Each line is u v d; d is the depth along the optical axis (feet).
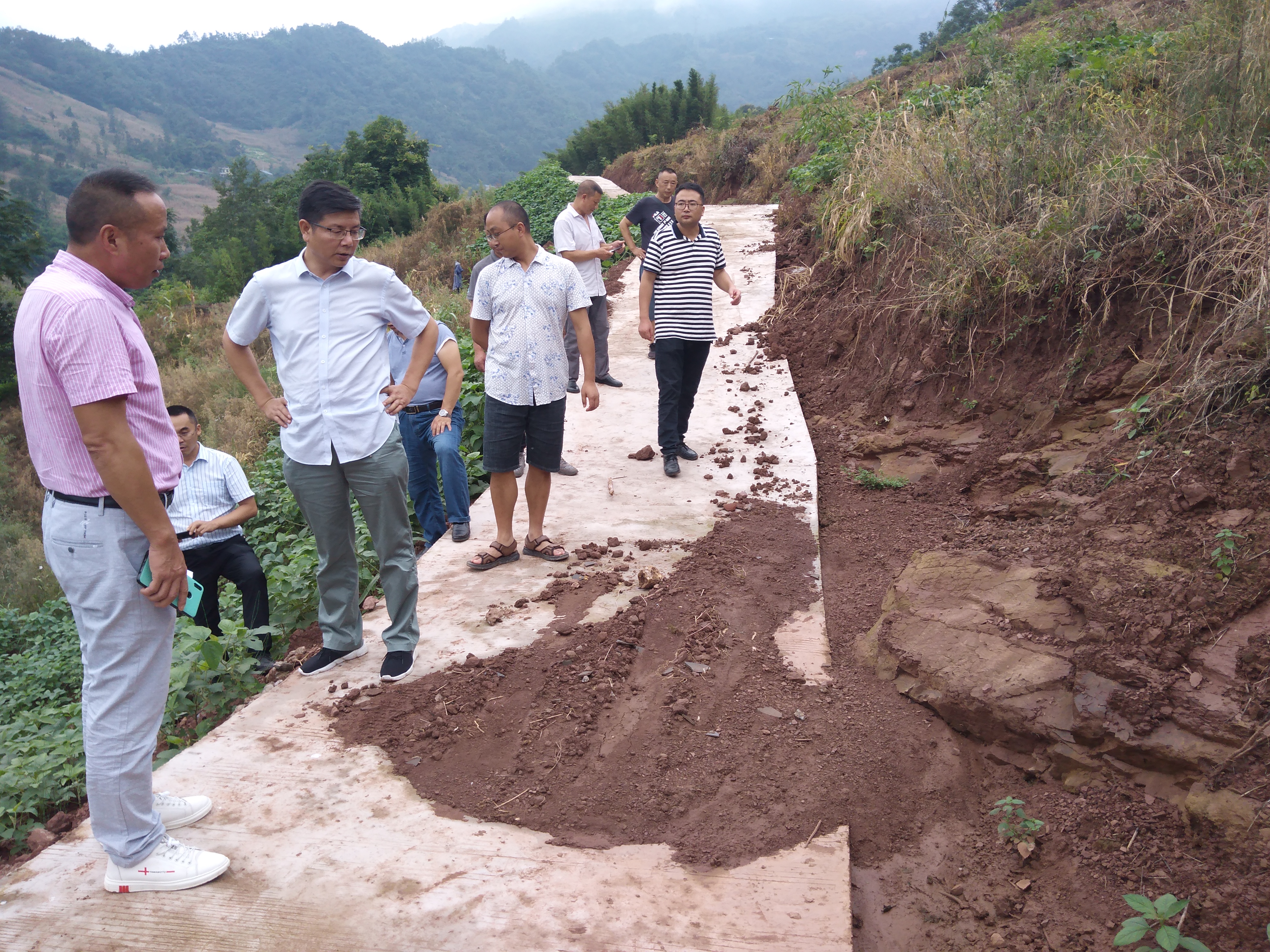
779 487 18.67
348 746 10.48
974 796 9.99
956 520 16.69
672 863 8.60
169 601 7.64
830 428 22.27
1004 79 28.12
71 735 12.49
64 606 26.55
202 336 73.92
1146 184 17.40
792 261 34.63
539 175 72.79
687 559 15.33
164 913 7.88
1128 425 14.47
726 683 11.79
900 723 10.92
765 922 7.79
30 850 10.59
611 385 25.32
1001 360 19.19
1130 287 16.70
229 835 8.91
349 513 11.75
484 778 9.95
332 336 10.97
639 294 34.40
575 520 17.21
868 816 9.59
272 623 15.90
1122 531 12.01
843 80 46.52
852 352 24.53
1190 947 7.26
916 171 25.53
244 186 155.12
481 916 7.84
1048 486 15.03
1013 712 10.18
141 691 7.87
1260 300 13.30
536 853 8.71
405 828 9.07
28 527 47.24
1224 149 17.51
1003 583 12.17
